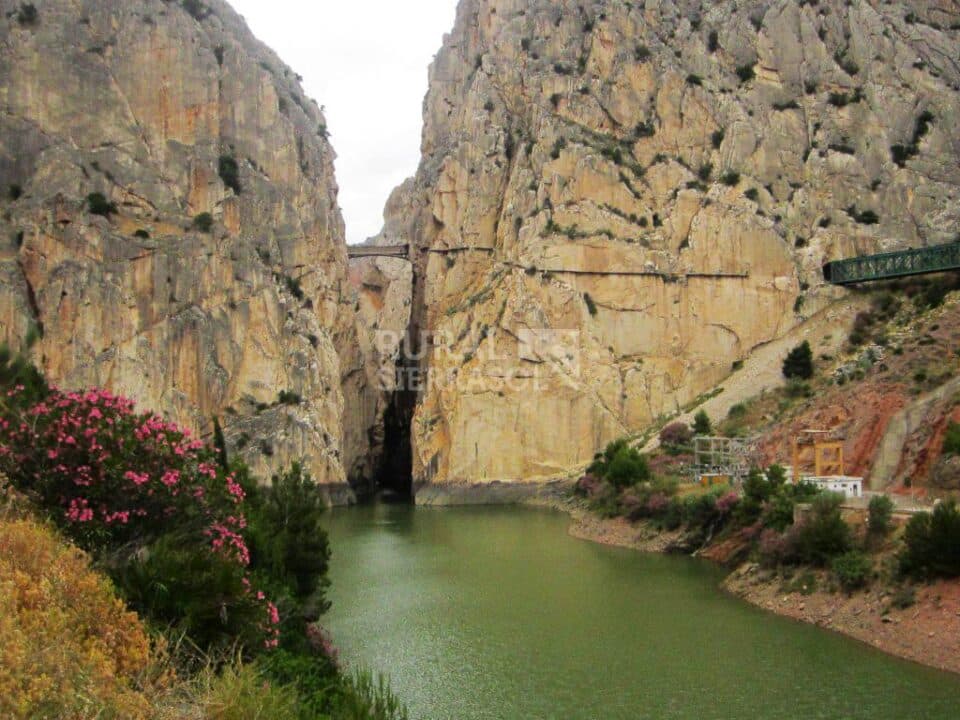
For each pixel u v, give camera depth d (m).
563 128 115.62
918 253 67.75
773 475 55.06
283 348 102.06
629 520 68.69
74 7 101.56
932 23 116.56
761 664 33.47
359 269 149.62
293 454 97.00
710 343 106.19
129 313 92.06
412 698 30.47
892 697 29.56
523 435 104.50
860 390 65.38
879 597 37.91
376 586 49.72
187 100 103.69
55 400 24.66
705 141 113.62
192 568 20.91
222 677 17.55
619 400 104.81
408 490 127.19
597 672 33.12
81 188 94.81
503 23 132.50
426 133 149.00
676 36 119.44
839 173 108.62
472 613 42.72
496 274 113.44
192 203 101.81
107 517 22.64
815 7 117.06
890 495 49.34
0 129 96.19
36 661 14.52
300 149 116.94
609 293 108.25
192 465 25.78
